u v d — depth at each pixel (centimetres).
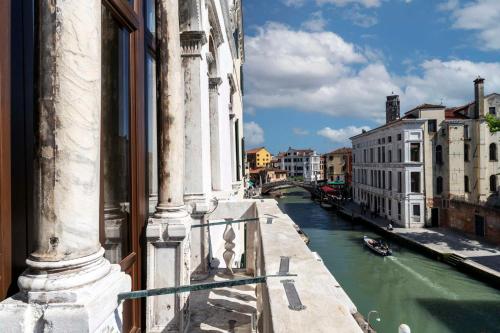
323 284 252
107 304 238
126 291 279
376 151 4797
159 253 435
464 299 2167
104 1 337
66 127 221
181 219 439
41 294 215
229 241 705
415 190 3856
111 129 364
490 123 2931
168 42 434
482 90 3728
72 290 218
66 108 221
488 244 2992
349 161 7319
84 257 232
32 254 227
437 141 3800
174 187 448
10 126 243
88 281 227
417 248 3123
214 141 1011
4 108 238
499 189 3712
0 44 235
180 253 432
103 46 346
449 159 3744
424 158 3794
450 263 2717
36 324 215
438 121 3797
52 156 220
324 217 5362
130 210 412
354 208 5488
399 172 4022
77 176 226
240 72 2470
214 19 873
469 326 1856
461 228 3512
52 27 219
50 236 222
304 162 13475
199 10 645
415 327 1900
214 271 724
